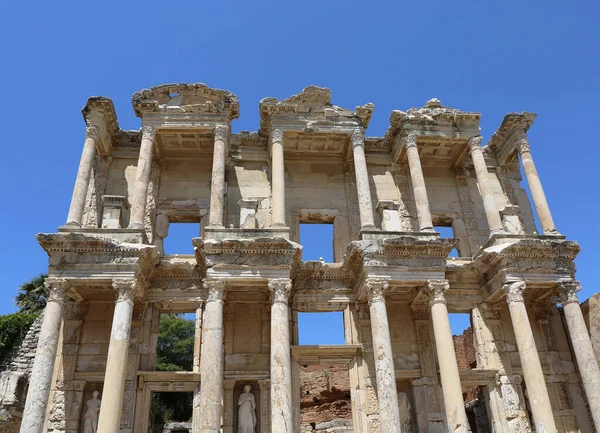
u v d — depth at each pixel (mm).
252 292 23375
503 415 22797
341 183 27766
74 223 21953
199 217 26688
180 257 23609
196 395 21938
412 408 23328
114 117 26281
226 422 21688
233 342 23141
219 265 20891
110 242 20734
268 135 27047
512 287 22359
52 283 20234
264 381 22422
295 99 26547
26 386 26641
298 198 27062
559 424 22984
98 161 26641
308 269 23719
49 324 19578
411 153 25797
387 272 21859
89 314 23219
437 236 22828
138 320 22578
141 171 23672
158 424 41188
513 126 27703
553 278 22797
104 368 22156
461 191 28391
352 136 25953
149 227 25391
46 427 21016
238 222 26219
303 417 36344
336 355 23078
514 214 25859
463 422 19562
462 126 26891
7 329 28188
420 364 23484
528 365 21016
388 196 27766
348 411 35188
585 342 21828
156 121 25078
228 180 27109
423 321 24312
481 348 23922
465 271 24703
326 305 23906
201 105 25391
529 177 26188
